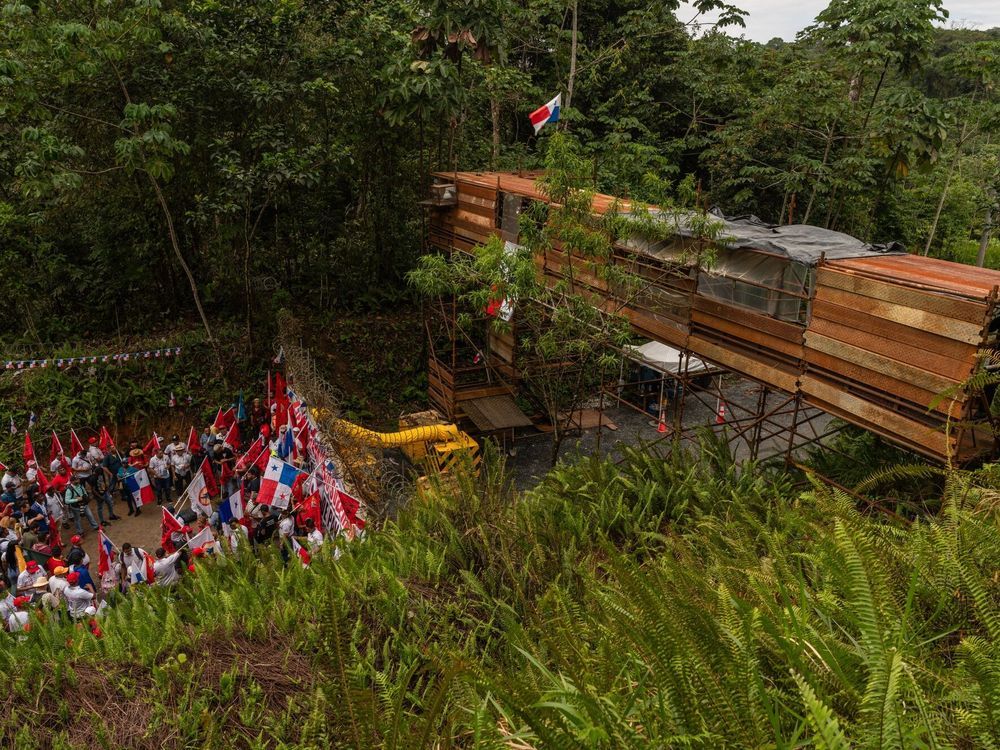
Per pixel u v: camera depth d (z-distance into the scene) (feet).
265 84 63.41
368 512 41.86
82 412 65.36
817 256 37.40
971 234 107.96
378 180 79.97
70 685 19.94
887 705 6.66
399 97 68.44
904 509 30.27
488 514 30.27
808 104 79.00
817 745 6.33
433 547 29.53
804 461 41.57
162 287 77.61
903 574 12.55
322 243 81.35
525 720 8.05
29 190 56.90
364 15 71.15
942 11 73.77
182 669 20.45
